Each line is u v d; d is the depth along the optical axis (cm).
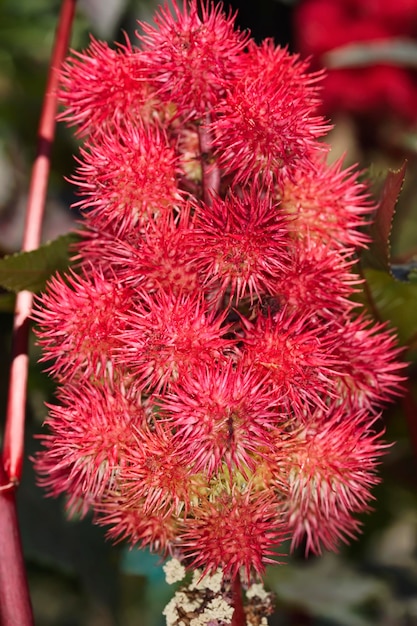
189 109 46
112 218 46
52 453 47
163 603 72
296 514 47
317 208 47
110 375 46
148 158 46
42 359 47
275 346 45
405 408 56
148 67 46
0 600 48
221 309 46
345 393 48
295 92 46
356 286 53
